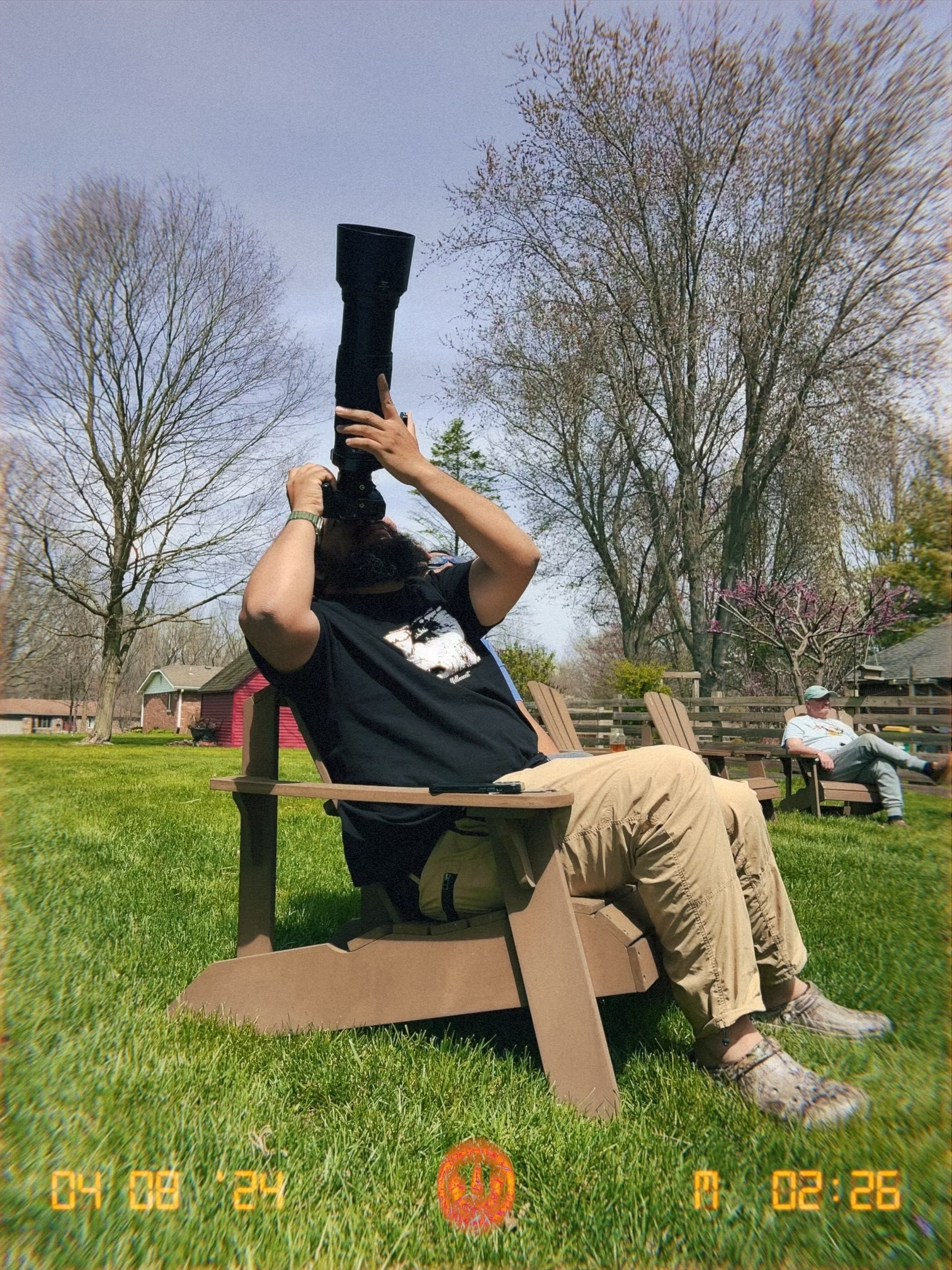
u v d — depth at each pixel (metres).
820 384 20.88
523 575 2.07
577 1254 1.33
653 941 1.88
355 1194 1.47
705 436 23.53
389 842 2.00
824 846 5.34
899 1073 1.84
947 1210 1.38
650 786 1.78
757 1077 1.73
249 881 2.20
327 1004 2.07
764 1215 1.38
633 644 26.64
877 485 19.34
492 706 2.05
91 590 26.39
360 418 1.99
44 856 4.50
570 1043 1.76
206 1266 1.29
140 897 3.53
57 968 2.51
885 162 18.22
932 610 15.45
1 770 11.66
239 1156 1.55
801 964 2.10
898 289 18.59
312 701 2.02
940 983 2.48
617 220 21.72
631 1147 1.58
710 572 24.59
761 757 7.01
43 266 22.84
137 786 9.10
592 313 22.45
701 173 20.58
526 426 24.69
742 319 21.22
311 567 1.95
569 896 1.81
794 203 19.69
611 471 25.89
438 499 2.00
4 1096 1.69
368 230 1.90
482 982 1.91
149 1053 1.92
